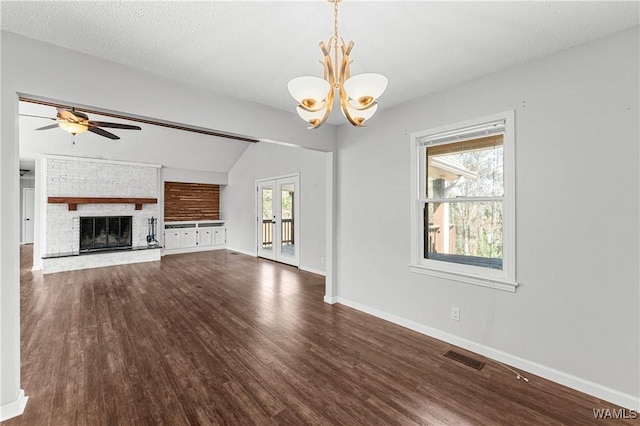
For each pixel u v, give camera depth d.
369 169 3.49
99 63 2.20
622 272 1.89
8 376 1.79
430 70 2.41
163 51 2.12
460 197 2.74
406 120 3.10
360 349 2.66
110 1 1.59
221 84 2.66
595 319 1.99
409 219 3.09
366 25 1.81
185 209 8.48
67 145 5.77
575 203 2.07
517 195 2.34
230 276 5.39
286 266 6.27
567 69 2.09
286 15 1.71
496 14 1.71
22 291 4.37
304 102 1.48
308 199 5.80
